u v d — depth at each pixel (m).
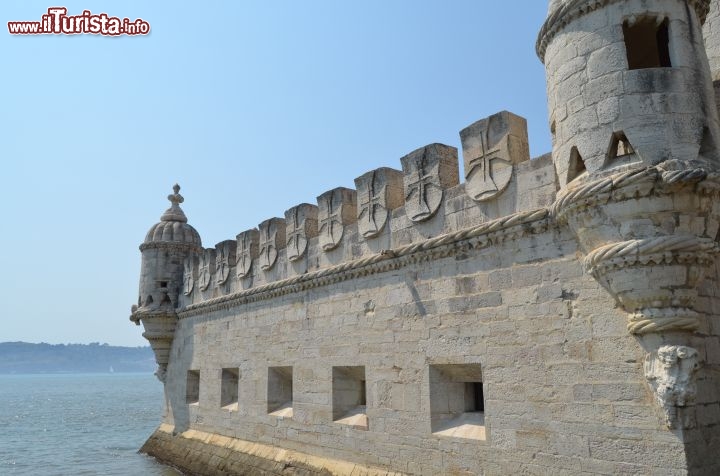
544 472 11.13
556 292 11.39
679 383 9.23
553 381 11.21
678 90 9.72
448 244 13.56
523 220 11.95
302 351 18.25
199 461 22.72
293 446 18.20
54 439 44.69
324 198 18.06
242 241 22.50
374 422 15.16
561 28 11.00
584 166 10.71
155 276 28.19
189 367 25.89
